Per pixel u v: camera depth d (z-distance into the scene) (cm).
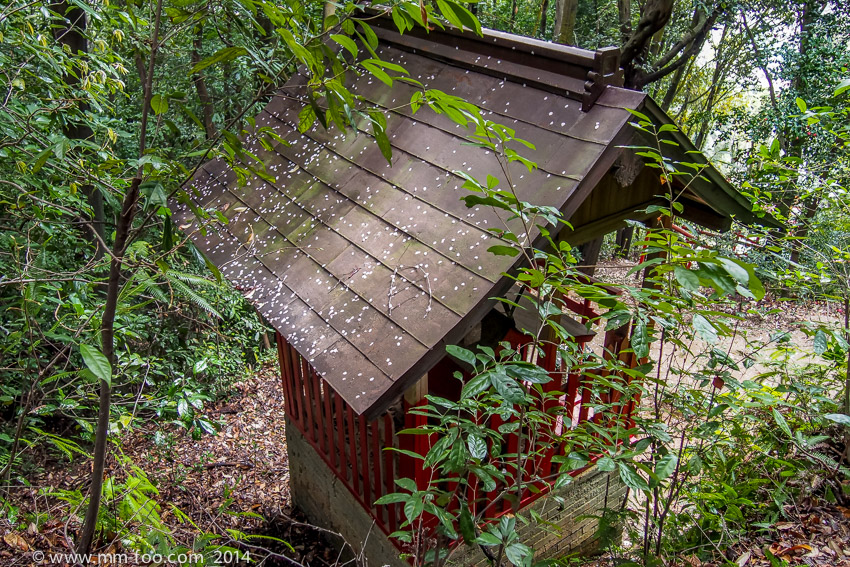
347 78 518
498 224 319
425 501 232
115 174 365
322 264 381
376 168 420
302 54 187
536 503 460
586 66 336
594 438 279
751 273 152
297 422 588
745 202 411
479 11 1354
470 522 226
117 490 314
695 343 780
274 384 1005
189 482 681
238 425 867
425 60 464
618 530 327
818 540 375
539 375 215
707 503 372
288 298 375
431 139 402
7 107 342
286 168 495
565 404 441
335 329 331
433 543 382
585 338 430
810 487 414
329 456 523
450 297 304
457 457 221
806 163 520
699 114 1561
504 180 335
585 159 309
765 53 1257
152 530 274
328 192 436
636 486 230
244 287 409
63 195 382
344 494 515
